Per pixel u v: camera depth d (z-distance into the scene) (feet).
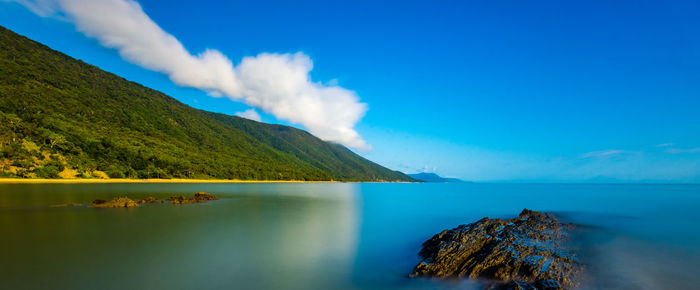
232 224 95.04
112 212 112.68
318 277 47.32
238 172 576.20
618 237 76.43
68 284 42.29
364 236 79.66
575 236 74.64
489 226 69.46
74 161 337.72
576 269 47.57
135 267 50.42
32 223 87.30
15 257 54.29
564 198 240.12
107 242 66.80
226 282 44.62
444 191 399.03
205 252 60.70
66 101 572.51
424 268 48.70
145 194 204.23
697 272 49.32
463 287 42.42
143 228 84.07
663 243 69.62
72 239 68.95
